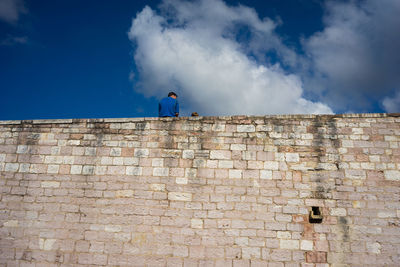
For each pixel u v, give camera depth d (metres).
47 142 8.51
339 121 8.16
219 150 8.13
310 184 7.72
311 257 7.21
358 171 7.73
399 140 7.89
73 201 7.99
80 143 8.44
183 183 7.93
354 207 7.49
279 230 7.44
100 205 7.91
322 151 7.95
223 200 7.74
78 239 7.71
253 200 7.69
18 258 7.68
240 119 8.36
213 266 7.30
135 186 7.99
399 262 7.07
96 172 8.17
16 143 8.55
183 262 7.38
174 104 9.12
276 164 7.93
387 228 7.30
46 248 7.71
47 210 7.97
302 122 8.22
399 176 7.62
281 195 7.68
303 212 7.53
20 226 7.90
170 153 8.19
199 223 7.61
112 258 7.52
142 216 7.75
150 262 7.43
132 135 8.41
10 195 8.15
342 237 7.30
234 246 7.40
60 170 8.26
